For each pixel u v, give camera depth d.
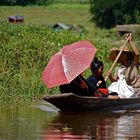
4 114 34.69
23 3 190.25
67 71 35.09
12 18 115.75
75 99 34.41
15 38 56.88
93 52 35.72
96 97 35.16
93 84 36.62
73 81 35.78
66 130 30.28
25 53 49.62
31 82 42.12
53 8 179.25
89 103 35.00
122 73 38.56
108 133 29.66
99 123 32.19
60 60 35.44
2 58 48.03
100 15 153.62
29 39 55.97
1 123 31.92
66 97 34.16
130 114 34.94
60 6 184.38
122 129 30.66
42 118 33.50
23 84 41.84
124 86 38.22
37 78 43.19
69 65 35.25
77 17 166.50
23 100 39.97
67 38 61.31
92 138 28.59
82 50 35.72
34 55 49.53
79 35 68.31
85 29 133.38
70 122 32.38
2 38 55.50
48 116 34.06
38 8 177.25
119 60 39.50
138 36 72.00
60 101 34.50
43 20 160.12
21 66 47.28
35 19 161.00
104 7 150.50
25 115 34.41
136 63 39.09
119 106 36.41
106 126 31.38
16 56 48.94
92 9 155.50
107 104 35.75
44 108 36.84
